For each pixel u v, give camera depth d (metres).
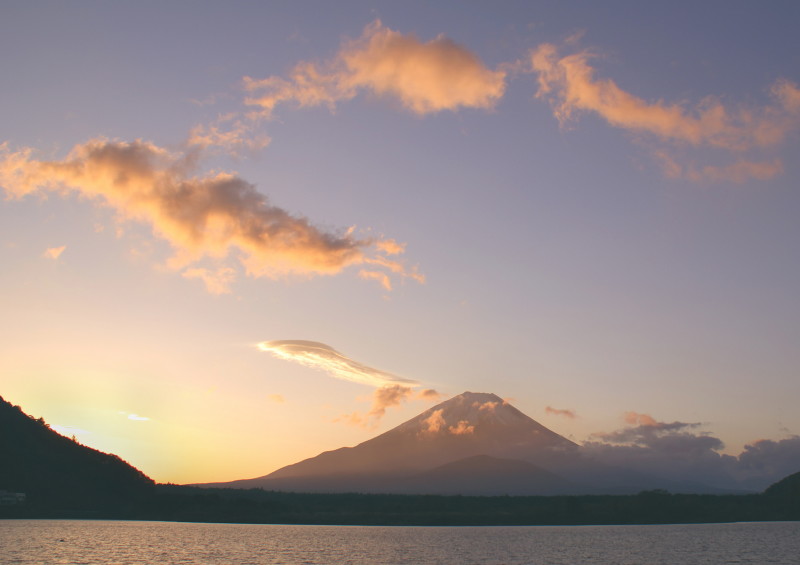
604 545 151.62
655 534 189.00
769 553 132.88
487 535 186.50
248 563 114.06
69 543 140.75
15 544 135.00
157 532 181.25
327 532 197.38
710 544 153.25
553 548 145.38
